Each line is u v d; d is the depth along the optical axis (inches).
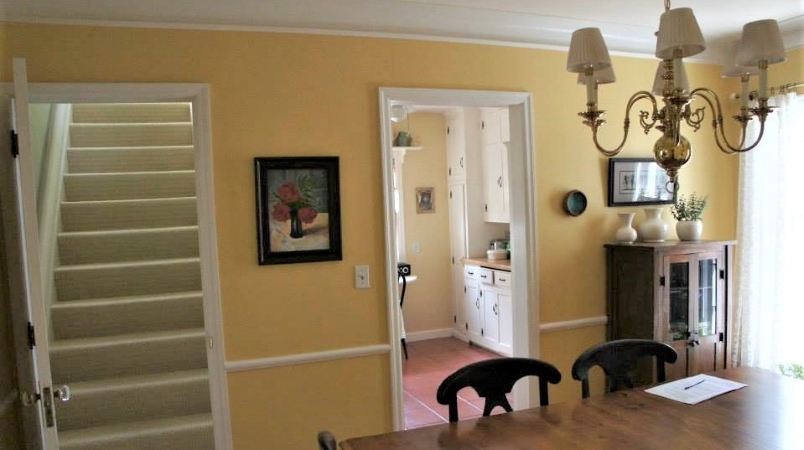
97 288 141.7
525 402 134.0
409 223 234.8
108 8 99.3
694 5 119.2
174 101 106.4
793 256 139.6
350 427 115.7
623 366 93.1
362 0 111.3
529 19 124.3
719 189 151.6
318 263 112.9
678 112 70.2
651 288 127.7
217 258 106.3
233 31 106.2
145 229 154.3
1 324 92.6
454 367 199.2
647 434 70.2
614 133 137.9
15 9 94.8
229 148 106.6
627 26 132.2
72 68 98.2
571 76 132.4
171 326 139.7
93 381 124.9
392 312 117.3
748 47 69.1
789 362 140.6
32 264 83.5
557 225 133.5
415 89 117.7
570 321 135.3
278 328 110.6
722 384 87.9
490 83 124.7
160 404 123.3
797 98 137.3
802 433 69.2
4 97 93.2
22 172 83.3
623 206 139.6
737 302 150.3
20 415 98.8
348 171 114.1
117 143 172.1
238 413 108.6
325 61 111.9
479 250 228.8
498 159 212.1
